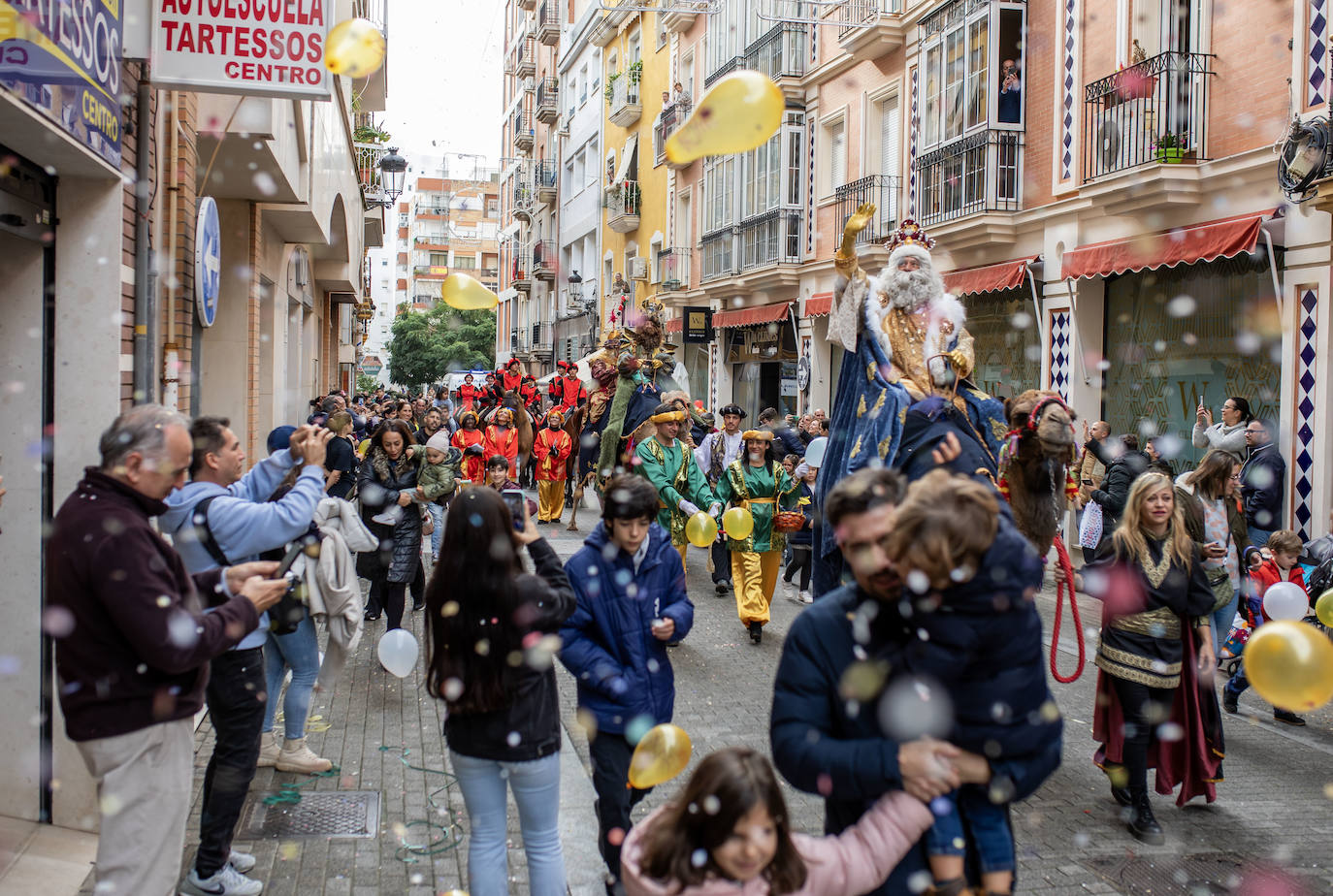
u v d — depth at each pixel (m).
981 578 2.24
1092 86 12.91
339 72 4.24
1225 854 4.76
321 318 28.22
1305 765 6.16
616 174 34.38
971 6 15.08
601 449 11.12
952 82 15.73
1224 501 7.33
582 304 38.19
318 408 15.91
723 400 26.17
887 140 18.86
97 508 3.20
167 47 5.28
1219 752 5.29
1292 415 10.53
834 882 2.35
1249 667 2.90
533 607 3.52
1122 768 5.07
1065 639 9.02
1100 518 10.95
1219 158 11.41
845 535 2.48
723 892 2.30
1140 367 13.11
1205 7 11.71
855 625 2.49
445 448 8.61
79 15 4.25
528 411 18.30
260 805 5.09
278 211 12.96
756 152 22.83
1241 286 11.49
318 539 5.56
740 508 8.02
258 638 4.20
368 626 9.08
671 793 5.36
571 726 6.46
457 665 3.49
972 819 2.53
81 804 4.77
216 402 12.16
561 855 3.68
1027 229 14.59
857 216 4.80
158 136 5.86
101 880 3.28
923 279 4.94
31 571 4.75
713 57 25.77
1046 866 4.60
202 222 7.16
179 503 4.06
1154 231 12.31
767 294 23.06
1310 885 4.41
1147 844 4.85
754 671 7.89
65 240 4.84
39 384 4.82
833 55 20.16
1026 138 14.68
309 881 4.29
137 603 3.13
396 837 4.74
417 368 57.47
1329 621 5.01
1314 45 10.23
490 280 78.00
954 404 4.61
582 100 39.34
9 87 3.55
